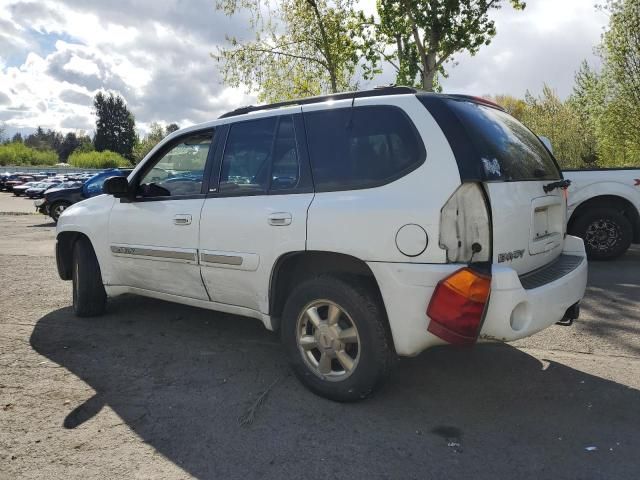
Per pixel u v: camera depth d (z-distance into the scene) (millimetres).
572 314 3643
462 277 2852
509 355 4285
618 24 18203
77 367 4059
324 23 14867
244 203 3795
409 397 3527
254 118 3951
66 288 6730
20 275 7613
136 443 2965
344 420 3215
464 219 2990
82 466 2736
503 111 3994
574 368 4012
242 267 3770
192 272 4180
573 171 8117
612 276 7039
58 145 140625
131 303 5898
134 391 3635
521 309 3023
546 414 3287
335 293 3285
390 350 3236
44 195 16594
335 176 3395
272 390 3639
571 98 24562
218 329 4996
